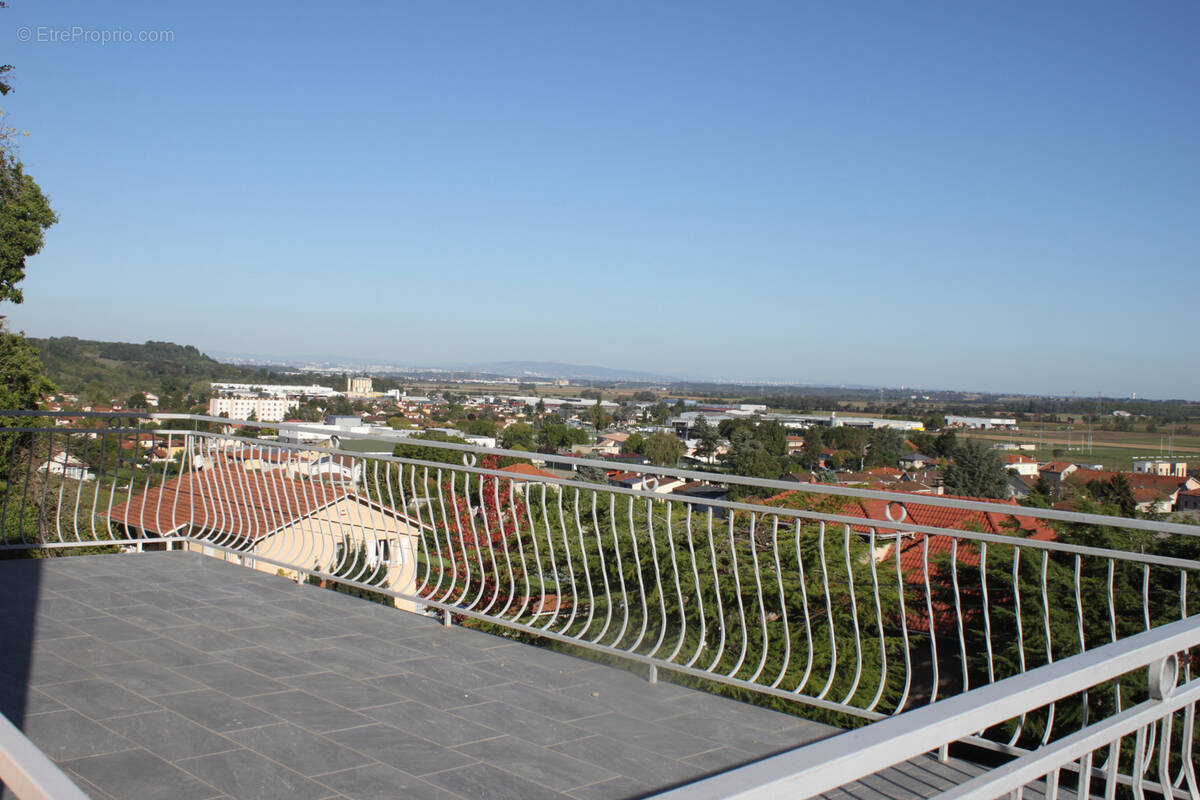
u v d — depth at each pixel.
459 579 8.30
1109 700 6.28
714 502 4.61
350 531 6.47
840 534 9.56
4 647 4.63
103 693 4.03
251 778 3.25
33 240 19.31
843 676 9.06
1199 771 4.38
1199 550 7.38
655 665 4.65
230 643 4.90
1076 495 15.75
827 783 1.10
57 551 8.61
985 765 3.72
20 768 1.11
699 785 1.03
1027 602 8.00
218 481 7.37
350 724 3.85
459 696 4.30
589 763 3.61
